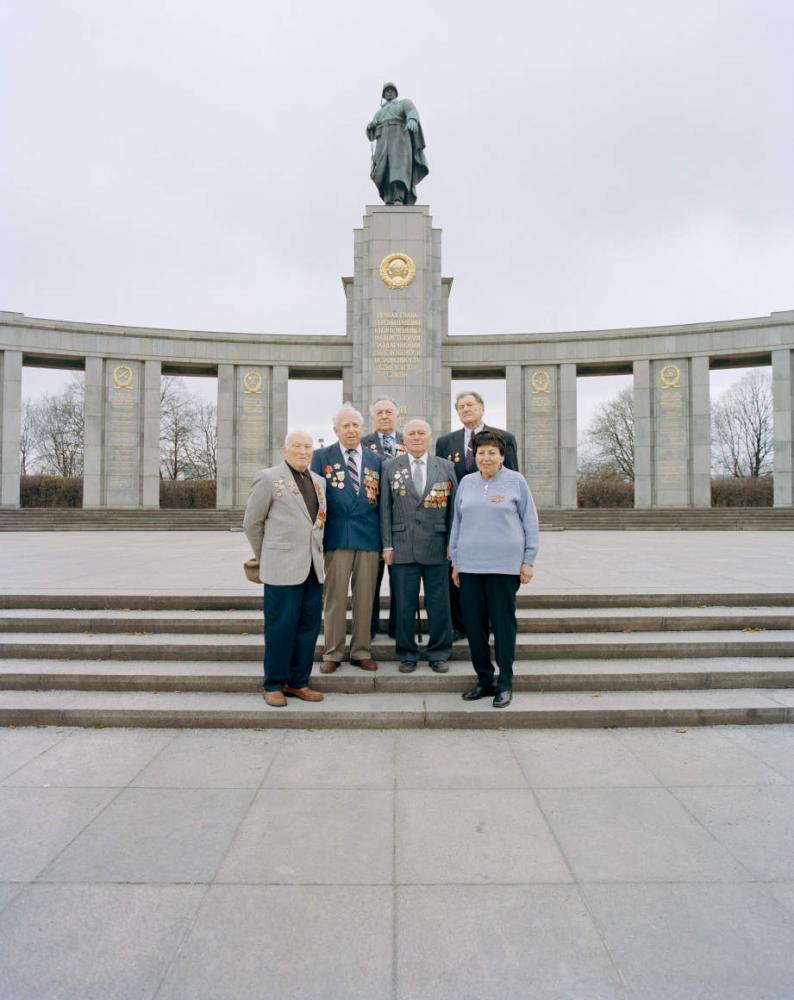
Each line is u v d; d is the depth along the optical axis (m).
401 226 23.39
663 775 3.50
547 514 22.08
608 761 3.69
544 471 27.25
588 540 15.31
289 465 4.53
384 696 4.60
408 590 4.85
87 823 2.98
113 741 4.01
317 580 4.54
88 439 25.66
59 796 3.26
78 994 1.96
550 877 2.56
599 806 3.15
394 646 5.24
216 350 27.05
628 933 2.23
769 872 2.60
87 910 2.35
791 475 24.84
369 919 2.30
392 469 4.96
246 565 4.57
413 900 2.41
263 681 4.66
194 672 4.80
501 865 2.64
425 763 3.66
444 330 27.66
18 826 2.96
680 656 5.14
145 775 3.51
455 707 4.32
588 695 4.58
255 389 27.34
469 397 5.49
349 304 27.31
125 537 17.12
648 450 26.52
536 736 4.08
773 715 4.28
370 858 2.69
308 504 4.50
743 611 5.84
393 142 23.44
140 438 26.42
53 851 2.74
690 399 26.22
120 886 2.49
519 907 2.37
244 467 27.20
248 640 5.32
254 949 2.15
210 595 6.06
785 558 9.98
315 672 4.84
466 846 2.79
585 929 2.25
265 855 2.71
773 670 4.77
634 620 5.58
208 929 2.25
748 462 53.31
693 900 2.42
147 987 1.98
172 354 26.69
